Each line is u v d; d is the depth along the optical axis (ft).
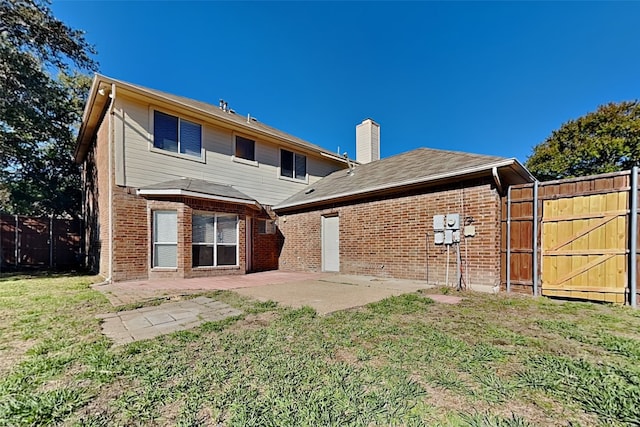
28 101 38.81
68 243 42.55
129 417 5.99
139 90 27.22
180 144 31.37
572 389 6.95
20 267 38.60
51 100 41.68
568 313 14.16
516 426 5.63
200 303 16.83
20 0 33.06
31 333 11.35
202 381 7.42
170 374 7.81
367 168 38.93
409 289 21.11
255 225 36.94
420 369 8.05
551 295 18.26
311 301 17.04
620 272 16.24
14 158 46.42
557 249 18.22
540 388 7.03
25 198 48.75
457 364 8.34
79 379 7.60
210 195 28.71
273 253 39.19
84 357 8.95
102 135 31.12
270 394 6.78
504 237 20.67
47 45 36.58
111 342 10.34
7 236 37.96
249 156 37.83
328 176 46.32
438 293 19.44
